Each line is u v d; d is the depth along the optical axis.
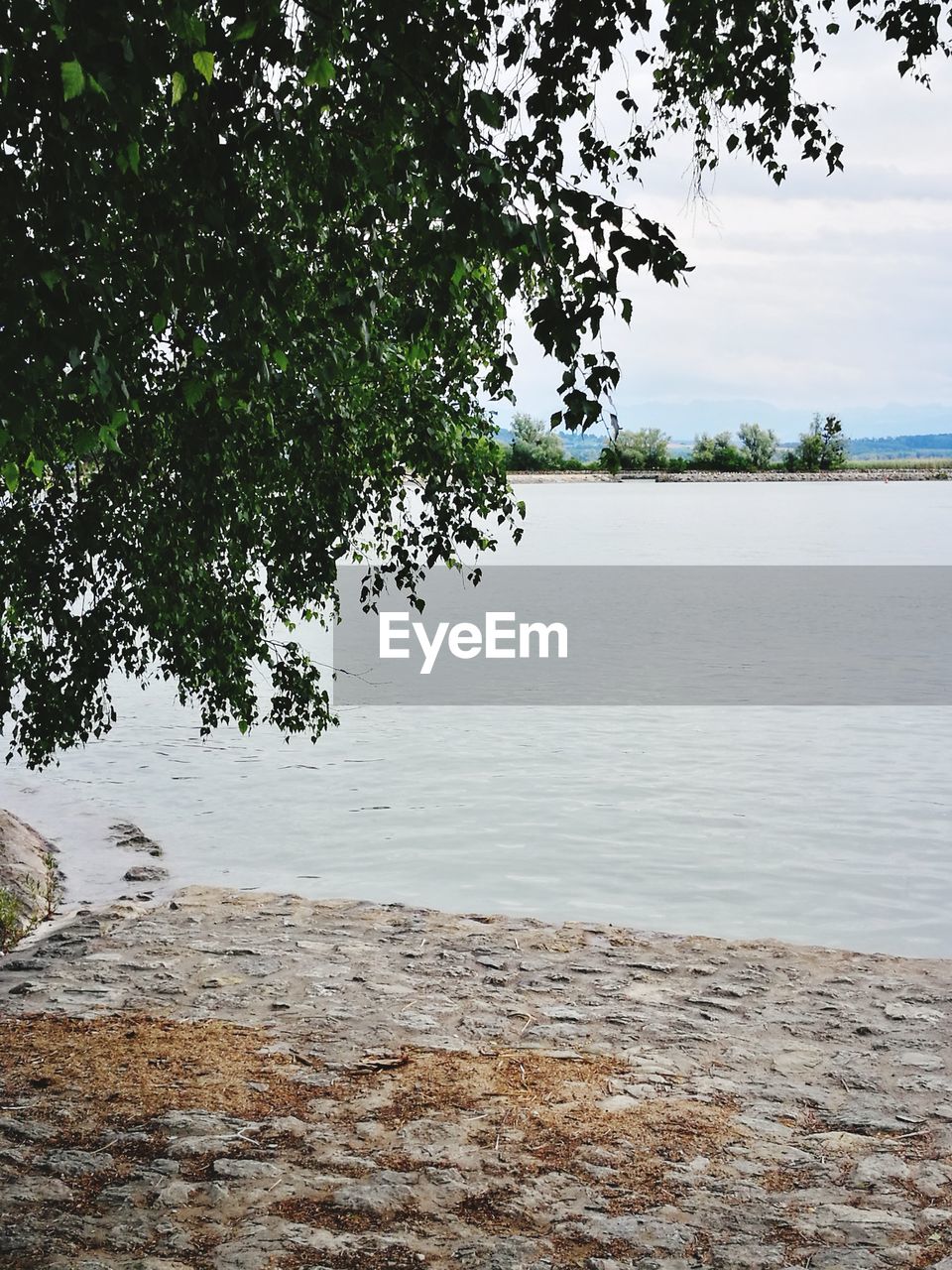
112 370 3.70
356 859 11.93
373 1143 5.60
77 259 3.53
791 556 51.41
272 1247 4.60
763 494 110.94
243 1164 5.33
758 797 14.32
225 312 4.05
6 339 3.26
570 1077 6.50
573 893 10.91
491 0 4.93
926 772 15.59
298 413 6.51
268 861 11.87
